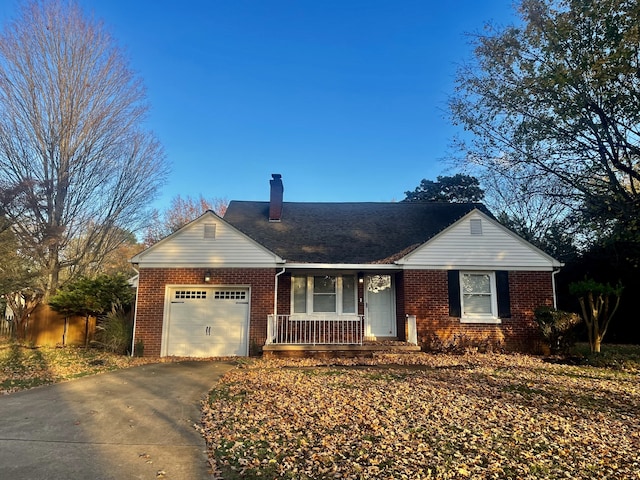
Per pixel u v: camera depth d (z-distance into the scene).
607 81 11.07
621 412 7.43
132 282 15.69
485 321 15.11
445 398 8.14
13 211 18.09
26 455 5.25
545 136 12.59
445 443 5.73
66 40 21.25
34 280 18.97
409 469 4.89
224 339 14.57
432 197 33.06
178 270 14.80
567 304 20.08
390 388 8.98
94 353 14.75
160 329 14.43
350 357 13.66
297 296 16.06
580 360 12.99
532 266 15.50
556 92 11.71
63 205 21.61
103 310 16.48
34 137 20.89
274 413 7.18
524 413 7.22
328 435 6.04
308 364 12.51
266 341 14.28
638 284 18.05
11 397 8.36
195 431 6.37
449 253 15.46
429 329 15.00
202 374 10.99
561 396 8.46
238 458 5.24
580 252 20.03
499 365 12.18
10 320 21.17
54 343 17.73
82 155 21.94
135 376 10.66
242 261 14.85
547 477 4.77
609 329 18.92
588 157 12.49
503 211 29.94
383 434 6.08
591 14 11.01
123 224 23.94
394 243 16.97
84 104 21.91
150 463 5.08
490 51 13.23
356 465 4.98
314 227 18.41
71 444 5.69
